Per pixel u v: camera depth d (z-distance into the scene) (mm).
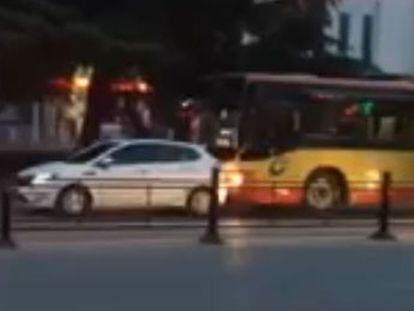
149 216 26516
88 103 42531
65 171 28125
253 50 42750
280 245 21891
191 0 40969
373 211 31891
